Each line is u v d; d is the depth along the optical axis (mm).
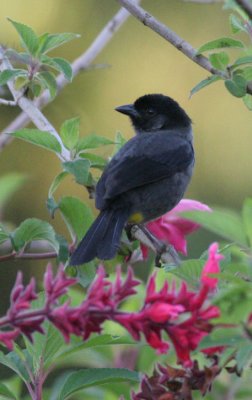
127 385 8922
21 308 5891
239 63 9742
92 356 10180
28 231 9484
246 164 20766
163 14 21031
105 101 20422
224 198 20375
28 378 7793
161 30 10414
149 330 5996
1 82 10805
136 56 21000
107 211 11125
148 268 16469
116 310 5980
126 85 20703
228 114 21062
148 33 20969
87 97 20266
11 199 19297
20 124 13055
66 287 5961
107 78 20625
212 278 6191
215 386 8625
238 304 6035
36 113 11047
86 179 10008
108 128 20281
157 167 12094
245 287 6012
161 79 21016
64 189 19969
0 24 20516
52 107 19938
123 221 10891
